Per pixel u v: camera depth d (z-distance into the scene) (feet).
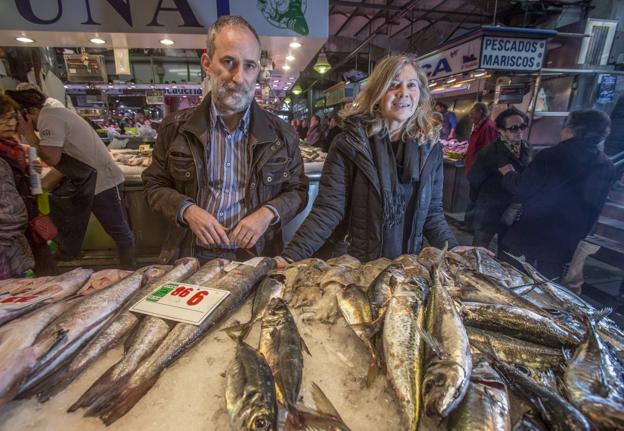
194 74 31.60
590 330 2.88
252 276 3.90
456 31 29.60
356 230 5.63
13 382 2.22
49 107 7.78
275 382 2.40
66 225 8.62
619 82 15.88
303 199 6.11
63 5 8.56
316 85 58.44
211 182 5.65
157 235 10.77
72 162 8.14
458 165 18.06
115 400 2.27
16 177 5.86
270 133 5.74
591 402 2.26
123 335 3.00
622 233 11.48
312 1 9.52
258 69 5.10
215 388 2.46
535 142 16.39
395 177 5.29
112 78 29.22
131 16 8.86
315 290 3.69
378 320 3.07
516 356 2.87
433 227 5.95
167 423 2.15
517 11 21.88
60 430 2.07
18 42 9.98
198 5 9.04
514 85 14.79
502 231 10.75
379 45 36.58
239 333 3.11
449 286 3.68
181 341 2.83
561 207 7.55
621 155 13.17
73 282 3.62
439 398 2.15
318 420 2.13
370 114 5.35
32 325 2.78
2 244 5.01
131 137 18.97
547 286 3.99
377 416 2.26
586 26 15.62
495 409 2.11
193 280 3.74
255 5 9.30
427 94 5.27
